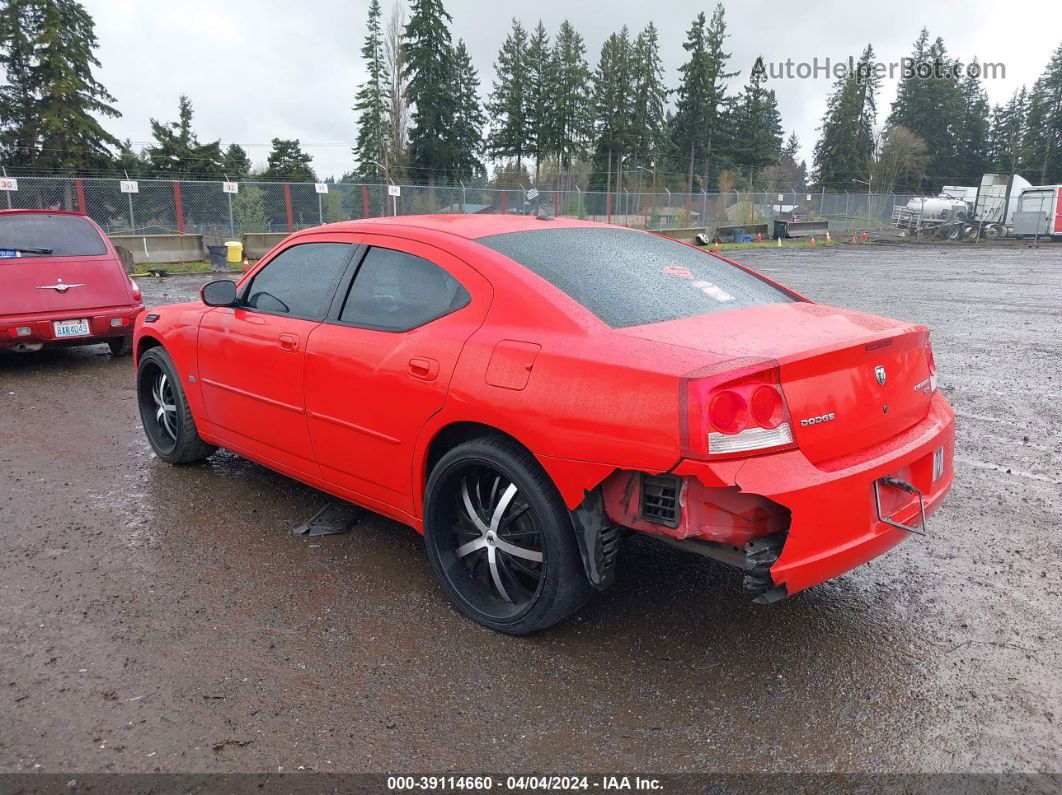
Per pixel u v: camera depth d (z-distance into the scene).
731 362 2.39
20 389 7.03
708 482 2.33
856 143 86.69
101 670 2.76
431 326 3.15
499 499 3.01
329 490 3.81
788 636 3.03
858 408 2.63
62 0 47.03
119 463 4.99
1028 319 11.93
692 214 42.03
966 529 4.07
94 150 48.06
